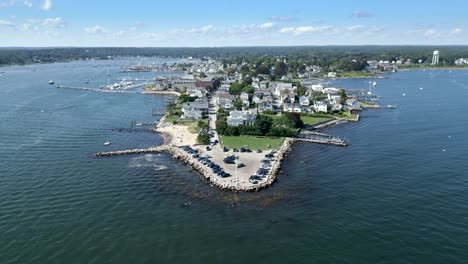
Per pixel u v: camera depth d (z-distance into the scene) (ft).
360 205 278.05
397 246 224.74
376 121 581.94
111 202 283.59
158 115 630.74
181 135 488.02
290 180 332.39
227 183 319.06
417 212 264.72
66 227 245.45
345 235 237.66
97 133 495.82
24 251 218.38
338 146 442.50
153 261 212.02
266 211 271.90
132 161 383.04
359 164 369.91
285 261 212.23
